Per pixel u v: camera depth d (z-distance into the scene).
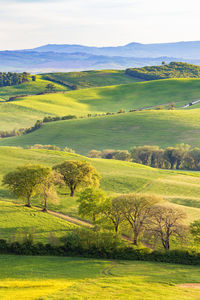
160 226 66.19
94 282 42.69
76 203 86.50
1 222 67.31
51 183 81.81
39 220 71.19
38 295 36.25
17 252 57.28
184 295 38.22
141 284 42.47
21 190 78.56
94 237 60.31
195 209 85.94
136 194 70.69
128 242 65.38
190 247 62.62
